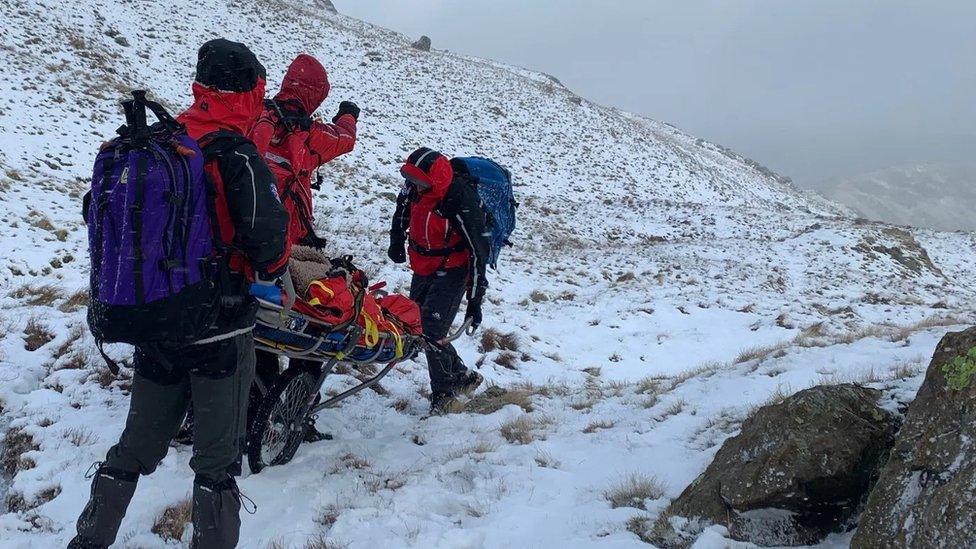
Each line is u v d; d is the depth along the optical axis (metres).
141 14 37.75
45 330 6.15
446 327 5.76
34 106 19.55
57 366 5.54
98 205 2.72
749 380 6.09
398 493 4.27
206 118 3.04
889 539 2.68
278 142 4.50
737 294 16.09
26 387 5.23
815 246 26.66
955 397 2.82
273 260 2.98
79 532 3.11
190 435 4.57
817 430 3.40
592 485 4.28
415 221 5.66
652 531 3.54
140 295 2.66
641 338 11.16
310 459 4.69
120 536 3.64
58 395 5.10
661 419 5.46
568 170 40.81
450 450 5.02
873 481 3.29
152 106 2.79
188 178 2.74
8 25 27.09
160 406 3.18
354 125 5.23
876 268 25.38
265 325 3.84
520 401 6.23
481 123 42.94
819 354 6.81
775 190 66.56
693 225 31.31
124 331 2.72
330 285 4.17
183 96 30.73
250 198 2.85
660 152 49.81
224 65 3.03
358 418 5.60
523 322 10.78
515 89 50.69
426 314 5.71
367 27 64.94
